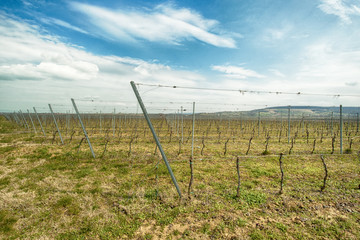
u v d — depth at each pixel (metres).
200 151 14.18
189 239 4.61
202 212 5.80
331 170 9.57
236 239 4.58
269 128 34.44
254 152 14.02
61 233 4.89
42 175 8.90
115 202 6.48
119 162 11.08
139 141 18.72
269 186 7.74
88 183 8.03
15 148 13.96
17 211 5.88
